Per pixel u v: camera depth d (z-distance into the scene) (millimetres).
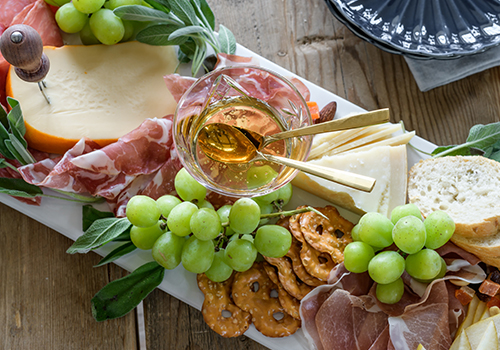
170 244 989
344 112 1264
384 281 973
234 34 1374
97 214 1125
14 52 877
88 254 1171
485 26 1261
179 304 1173
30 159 1109
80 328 1147
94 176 1111
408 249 953
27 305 1143
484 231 1061
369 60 1375
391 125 1223
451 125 1352
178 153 968
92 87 1173
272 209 1121
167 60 1223
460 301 1077
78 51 1184
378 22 1244
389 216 1131
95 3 1113
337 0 1194
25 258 1159
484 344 1002
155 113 1189
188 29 1085
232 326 1078
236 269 994
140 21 1218
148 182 1164
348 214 1198
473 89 1366
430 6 1249
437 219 982
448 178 1158
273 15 1390
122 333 1158
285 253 986
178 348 1160
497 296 1101
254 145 963
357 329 1076
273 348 1109
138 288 1051
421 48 1233
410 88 1364
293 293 1057
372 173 1144
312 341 1069
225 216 1036
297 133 887
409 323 1046
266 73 1046
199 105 1055
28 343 1134
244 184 1024
